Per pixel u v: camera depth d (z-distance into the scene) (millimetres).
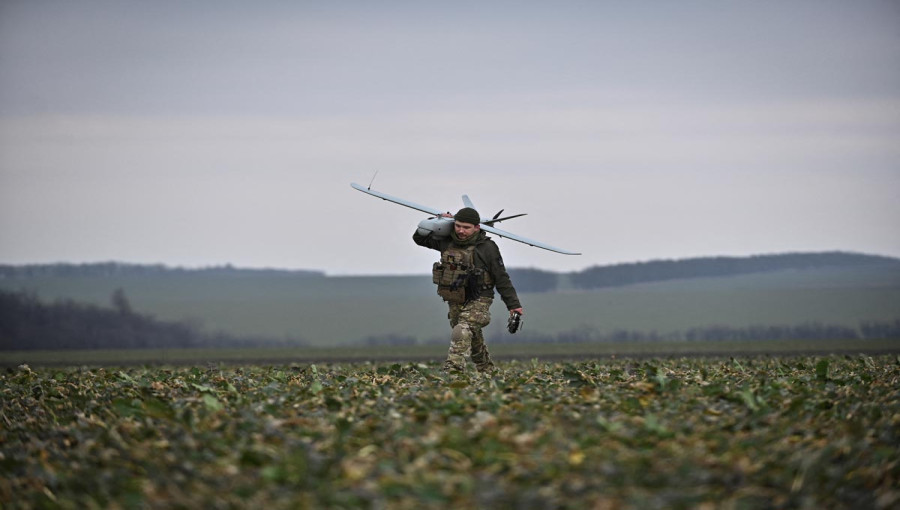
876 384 29328
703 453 19094
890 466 18641
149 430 22484
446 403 24219
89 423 24531
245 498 17125
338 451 19391
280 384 32531
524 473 17672
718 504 16562
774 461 18906
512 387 28266
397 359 104500
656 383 28047
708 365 45031
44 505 17781
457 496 16750
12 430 25047
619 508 16109
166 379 36719
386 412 24047
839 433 21359
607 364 47594
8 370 44312
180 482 18188
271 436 21328
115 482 18562
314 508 16391
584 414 23375
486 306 36938
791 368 39375
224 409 25516
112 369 48031
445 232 37000
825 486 17859
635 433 20672
